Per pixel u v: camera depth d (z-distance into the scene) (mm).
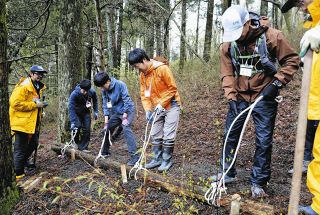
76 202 4051
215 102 8789
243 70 3500
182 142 6375
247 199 3426
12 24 11203
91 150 6738
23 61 12438
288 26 11062
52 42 12062
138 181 4262
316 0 2668
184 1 14195
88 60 15414
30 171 5715
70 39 6605
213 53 12961
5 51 4195
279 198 3531
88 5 12875
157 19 12891
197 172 4527
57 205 4152
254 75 3518
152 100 4727
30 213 4152
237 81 3670
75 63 6699
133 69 12602
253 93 3580
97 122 9172
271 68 3373
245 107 3650
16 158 5449
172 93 4547
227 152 3865
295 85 8133
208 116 7812
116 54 14789
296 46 9898
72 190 4367
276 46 3318
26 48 11891
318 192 2787
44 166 5863
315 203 2811
